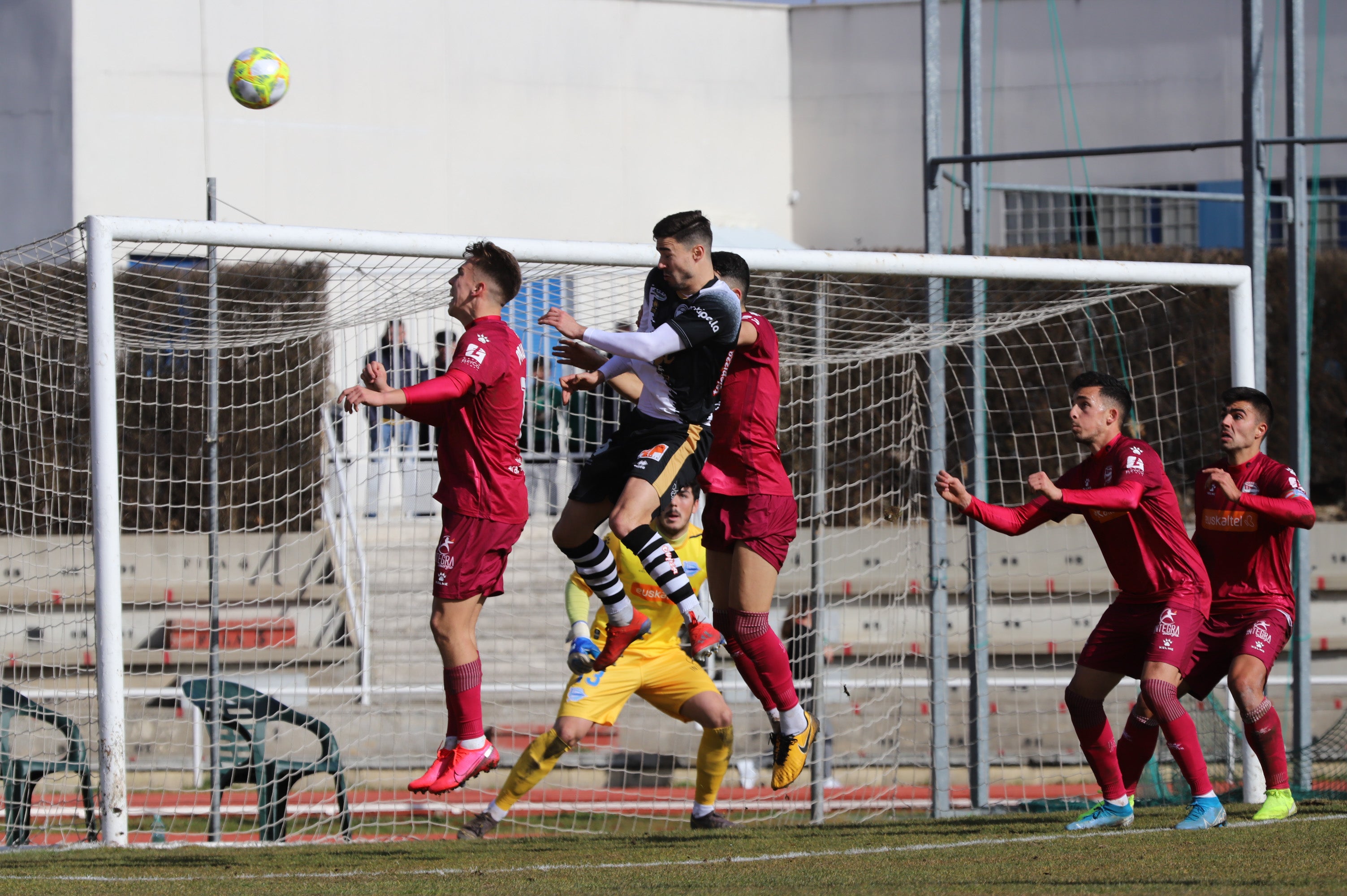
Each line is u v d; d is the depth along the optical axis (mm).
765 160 50656
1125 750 16375
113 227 15961
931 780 21391
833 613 26375
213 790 18547
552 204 47688
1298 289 23203
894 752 25219
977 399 22359
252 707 19766
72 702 23391
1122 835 14422
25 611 24281
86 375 25734
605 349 11727
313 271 21156
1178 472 36250
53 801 19359
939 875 11789
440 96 46312
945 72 50281
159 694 19453
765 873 12312
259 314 21172
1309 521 15266
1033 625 29266
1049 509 15289
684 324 12133
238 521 28516
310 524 28172
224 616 25688
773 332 13875
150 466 29016
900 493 26484
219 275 21641
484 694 25906
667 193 49219
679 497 16609
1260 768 19000
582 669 13547
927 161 23172
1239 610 16000
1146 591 15039
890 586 26656
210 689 19297
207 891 11477
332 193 44969
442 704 25297
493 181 46938
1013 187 25906
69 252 19266
